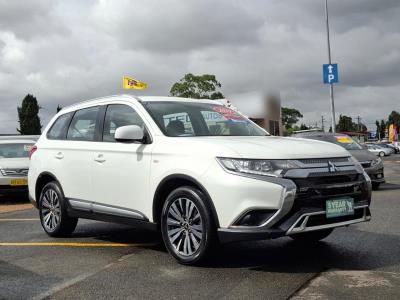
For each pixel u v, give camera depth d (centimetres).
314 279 458
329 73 2791
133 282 465
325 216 484
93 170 632
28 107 9338
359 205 515
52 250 618
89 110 684
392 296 405
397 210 897
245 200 466
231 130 618
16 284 467
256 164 475
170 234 531
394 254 553
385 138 12838
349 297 404
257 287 438
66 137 705
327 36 3158
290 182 467
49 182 725
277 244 622
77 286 457
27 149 1426
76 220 705
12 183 1263
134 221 575
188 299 411
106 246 636
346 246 601
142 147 568
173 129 576
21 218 944
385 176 1875
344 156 526
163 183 534
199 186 496
